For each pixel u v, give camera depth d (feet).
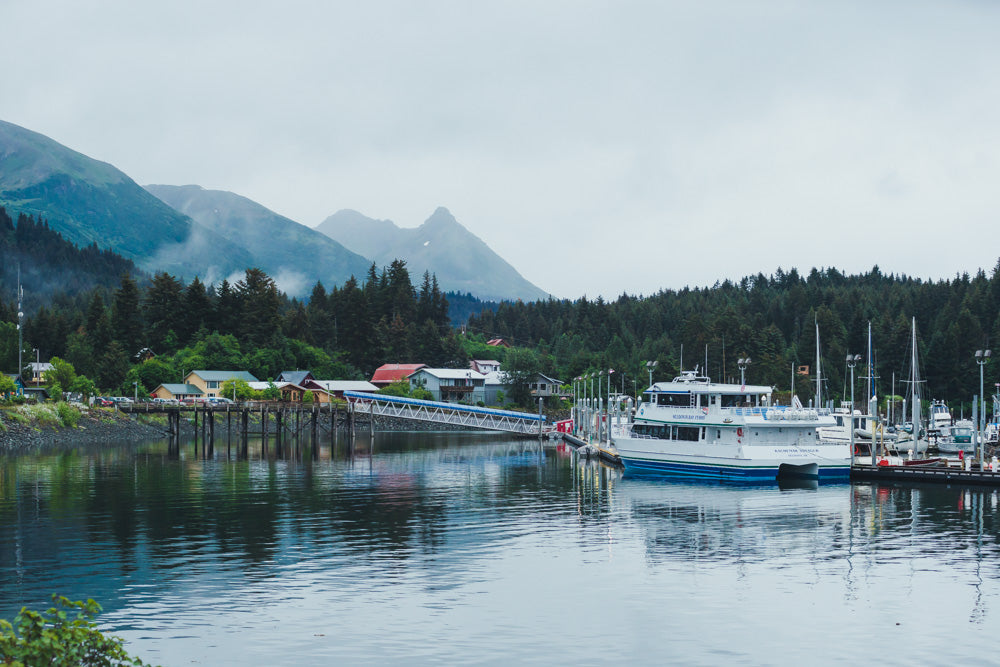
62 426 455.22
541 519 212.23
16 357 633.61
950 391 643.04
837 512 224.94
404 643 119.55
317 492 256.32
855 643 121.70
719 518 215.51
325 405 538.88
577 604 138.51
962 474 276.41
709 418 292.40
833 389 650.43
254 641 119.55
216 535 186.70
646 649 118.73
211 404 527.81
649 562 166.81
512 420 573.33
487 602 138.82
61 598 68.49
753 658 115.96
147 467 322.14
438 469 329.52
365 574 154.71
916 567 163.94
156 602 136.26
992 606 138.92
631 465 314.96
